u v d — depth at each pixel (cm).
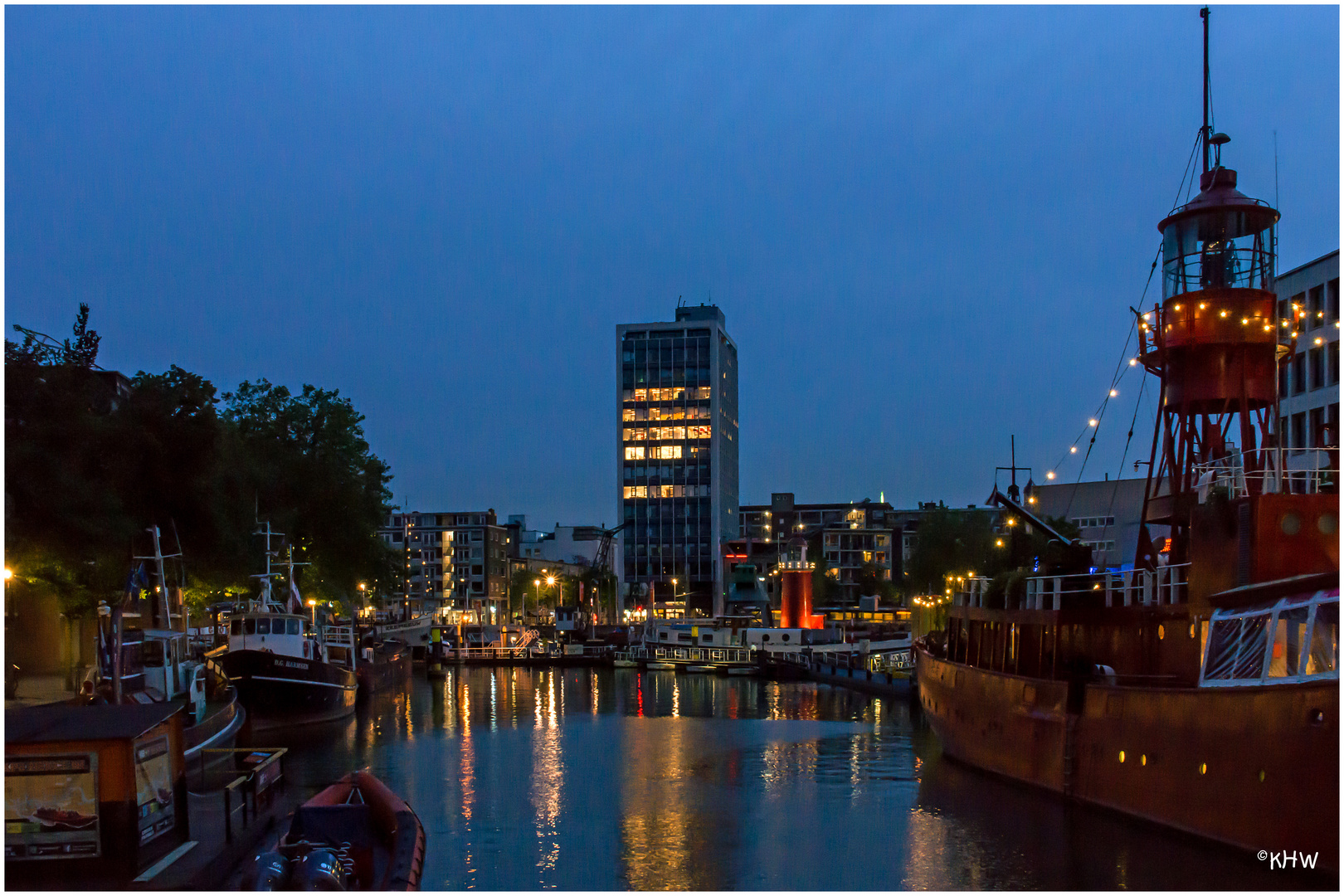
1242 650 2361
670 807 3384
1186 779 2428
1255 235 3247
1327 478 2978
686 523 16550
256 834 2534
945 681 3978
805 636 9694
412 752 4619
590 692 7769
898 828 3014
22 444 3847
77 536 3944
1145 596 2883
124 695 3731
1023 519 4500
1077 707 2950
